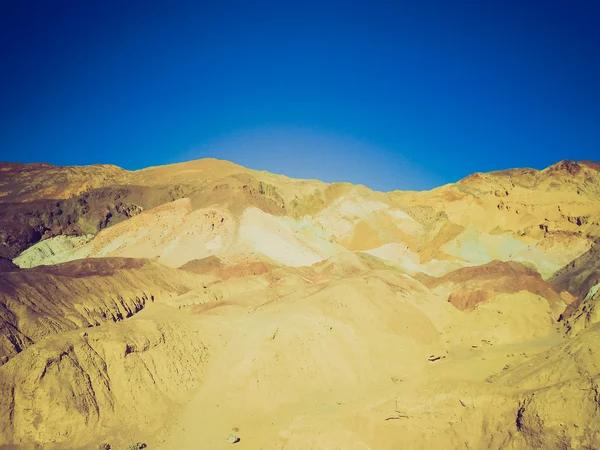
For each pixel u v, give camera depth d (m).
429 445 41.12
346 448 41.34
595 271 109.44
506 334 75.56
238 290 85.56
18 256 136.75
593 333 44.66
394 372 59.41
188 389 53.31
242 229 128.62
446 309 80.25
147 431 47.06
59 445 43.72
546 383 43.75
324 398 52.84
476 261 142.12
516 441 38.22
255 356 54.62
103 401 47.41
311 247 136.50
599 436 34.59
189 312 66.94
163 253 122.75
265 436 45.31
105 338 51.69
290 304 67.94
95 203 164.12
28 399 44.47
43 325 63.62
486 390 42.91
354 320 64.56
